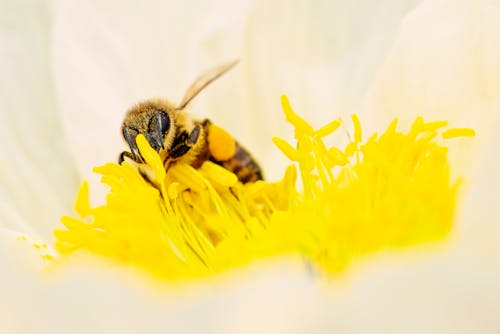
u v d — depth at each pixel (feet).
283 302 0.40
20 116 0.56
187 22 0.57
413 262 0.40
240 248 0.49
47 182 0.56
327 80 0.57
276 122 0.57
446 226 0.47
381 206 0.48
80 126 0.56
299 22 0.57
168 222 0.51
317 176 0.52
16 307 0.42
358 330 0.40
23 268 0.43
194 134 0.52
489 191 0.43
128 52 0.57
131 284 0.41
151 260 0.48
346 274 0.42
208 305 0.41
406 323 0.40
